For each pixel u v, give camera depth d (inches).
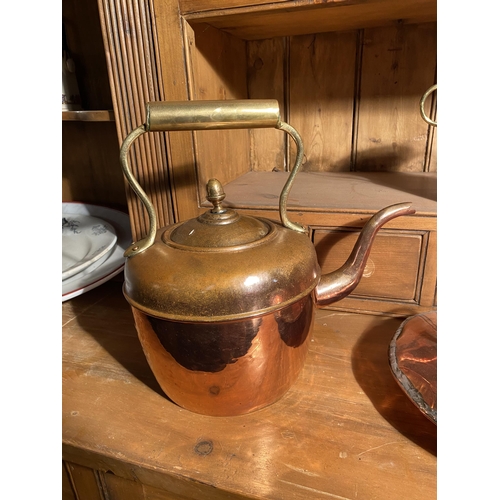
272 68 28.7
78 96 28.6
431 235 20.6
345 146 29.2
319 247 22.0
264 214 21.7
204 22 21.0
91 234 29.2
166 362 15.0
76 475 17.2
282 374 15.7
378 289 22.8
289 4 18.2
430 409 14.9
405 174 28.0
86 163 32.6
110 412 17.3
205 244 15.0
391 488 13.6
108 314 25.2
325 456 14.9
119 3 19.8
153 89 20.9
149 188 22.8
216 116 14.5
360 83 27.5
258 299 13.6
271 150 30.7
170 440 15.8
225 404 15.6
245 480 14.0
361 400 17.5
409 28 25.3
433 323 20.3
